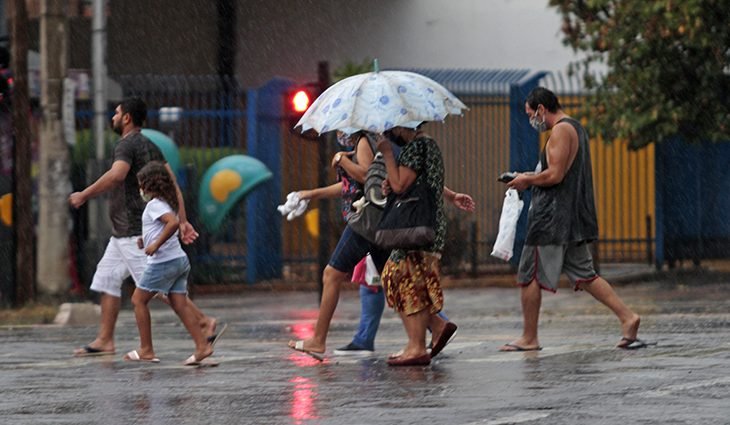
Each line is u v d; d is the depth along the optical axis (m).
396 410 17.36
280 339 29.28
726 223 52.41
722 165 52.34
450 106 23.11
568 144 24.28
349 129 22.27
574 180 24.39
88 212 45.38
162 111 50.75
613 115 47.81
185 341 29.05
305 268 51.56
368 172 23.05
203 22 65.50
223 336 30.20
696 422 15.80
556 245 24.38
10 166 43.75
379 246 22.38
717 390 18.50
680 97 47.53
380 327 31.56
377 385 20.08
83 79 48.94
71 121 42.41
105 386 20.67
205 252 49.78
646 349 24.28
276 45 65.31
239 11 65.69
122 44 64.81
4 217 41.56
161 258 23.67
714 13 45.94
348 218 23.55
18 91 40.78
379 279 24.67
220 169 48.25
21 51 40.94
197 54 65.50
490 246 52.41
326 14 64.75
